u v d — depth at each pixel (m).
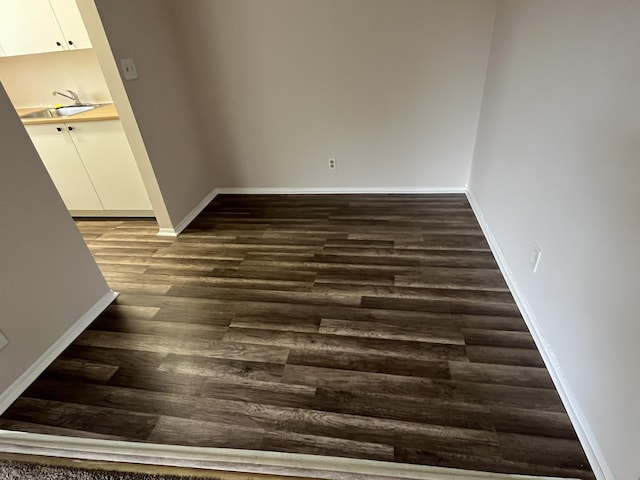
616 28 1.03
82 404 1.46
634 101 0.95
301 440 1.28
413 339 1.65
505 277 1.99
